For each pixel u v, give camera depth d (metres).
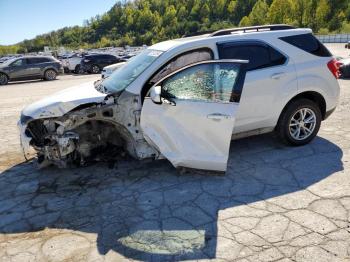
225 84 3.98
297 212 3.55
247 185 4.20
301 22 80.75
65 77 22.06
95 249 3.19
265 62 4.76
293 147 5.27
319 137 5.65
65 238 3.40
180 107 4.11
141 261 2.99
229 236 3.24
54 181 4.66
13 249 3.28
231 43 4.65
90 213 3.82
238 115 4.67
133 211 3.79
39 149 4.60
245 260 2.91
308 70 4.97
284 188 4.07
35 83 18.83
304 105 5.03
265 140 5.62
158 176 4.59
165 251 3.09
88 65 23.55
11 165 5.36
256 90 4.66
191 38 4.85
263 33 4.85
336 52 26.41
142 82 4.30
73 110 4.35
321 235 3.16
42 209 3.98
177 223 3.51
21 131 4.45
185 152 4.23
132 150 4.59
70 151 4.53
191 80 4.07
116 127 4.61
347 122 6.43
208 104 4.04
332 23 73.81
